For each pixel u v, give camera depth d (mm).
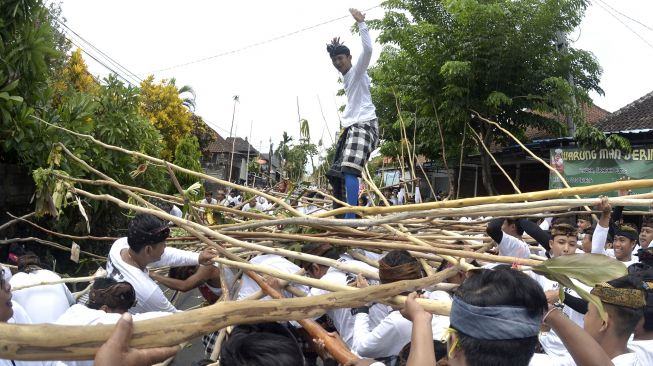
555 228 3434
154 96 21203
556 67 10250
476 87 10234
